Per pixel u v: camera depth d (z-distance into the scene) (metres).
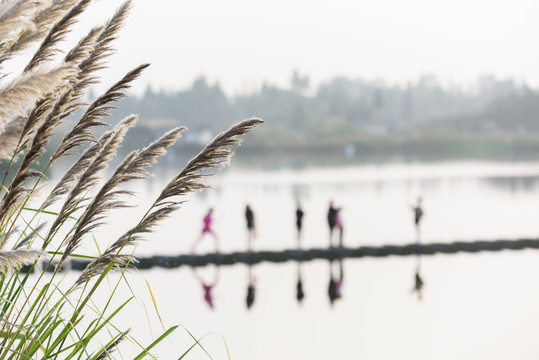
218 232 36.78
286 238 33.34
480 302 17.78
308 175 93.31
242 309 16.23
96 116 2.59
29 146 2.50
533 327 14.95
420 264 24.16
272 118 190.62
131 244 2.65
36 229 2.67
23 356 2.54
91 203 2.64
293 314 15.98
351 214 45.53
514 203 51.44
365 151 174.62
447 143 175.12
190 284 19.58
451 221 40.03
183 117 171.75
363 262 24.72
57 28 2.44
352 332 14.33
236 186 73.88
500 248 27.72
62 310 2.71
